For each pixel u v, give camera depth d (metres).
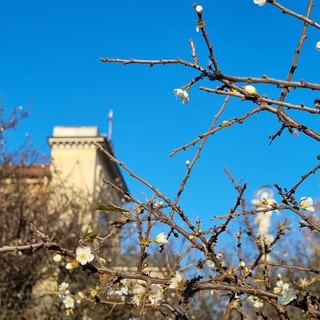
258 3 3.05
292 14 3.06
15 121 18.61
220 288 3.87
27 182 18.38
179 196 4.15
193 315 12.11
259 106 3.34
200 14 2.94
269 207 3.93
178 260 4.84
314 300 3.98
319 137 3.27
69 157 25.55
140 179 4.06
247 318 4.91
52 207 17.98
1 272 14.53
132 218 3.91
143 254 3.84
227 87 3.06
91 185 24.89
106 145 25.91
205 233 4.06
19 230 15.86
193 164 4.19
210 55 2.96
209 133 3.39
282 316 3.92
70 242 16.36
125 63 3.31
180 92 3.30
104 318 12.41
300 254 14.47
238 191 4.17
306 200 3.72
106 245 14.56
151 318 9.27
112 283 3.79
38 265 14.82
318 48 3.21
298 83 2.71
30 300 14.84
